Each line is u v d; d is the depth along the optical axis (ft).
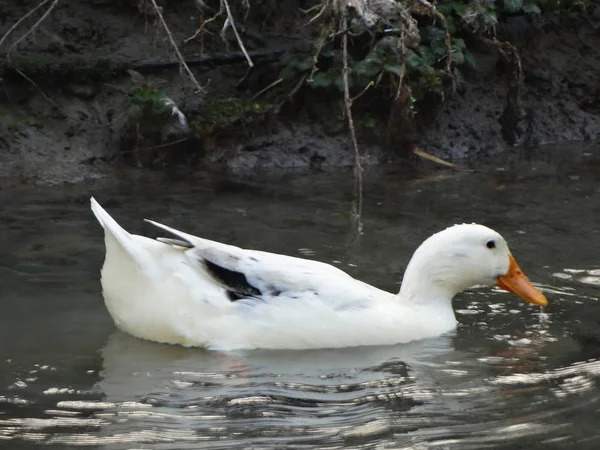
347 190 48.29
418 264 32.60
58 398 26.61
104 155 52.06
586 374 28.60
